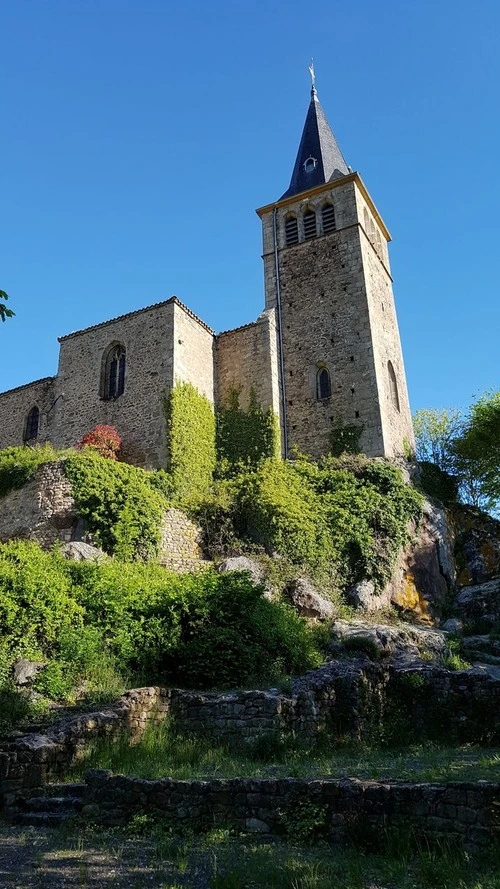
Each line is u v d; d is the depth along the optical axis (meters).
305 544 20.73
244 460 26.69
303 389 28.02
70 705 10.85
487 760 9.12
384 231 34.56
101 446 24.23
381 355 28.53
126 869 5.70
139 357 26.91
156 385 25.97
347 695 12.21
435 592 23.28
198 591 13.78
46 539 19.88
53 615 11.94
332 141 35.69
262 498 21.52
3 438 30.89
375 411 26.22
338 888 5.03
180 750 9.70
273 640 13.73
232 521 21.83
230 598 13.82
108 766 8.78
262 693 10.64
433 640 18.94
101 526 19.44
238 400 27.77
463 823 5.67
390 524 22.78
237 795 6.72
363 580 21.39
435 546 24.55
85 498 19.69
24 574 12.02
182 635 13.31
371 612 20.66
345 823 6.13
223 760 9.30
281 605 15.79
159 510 20.58
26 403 30.88
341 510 22.23
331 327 28.48
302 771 8.25
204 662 12.48
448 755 10.38
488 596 23.19
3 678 10.79
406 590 22.36
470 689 12.96
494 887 4.79
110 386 27.62
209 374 28.22
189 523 21.62
